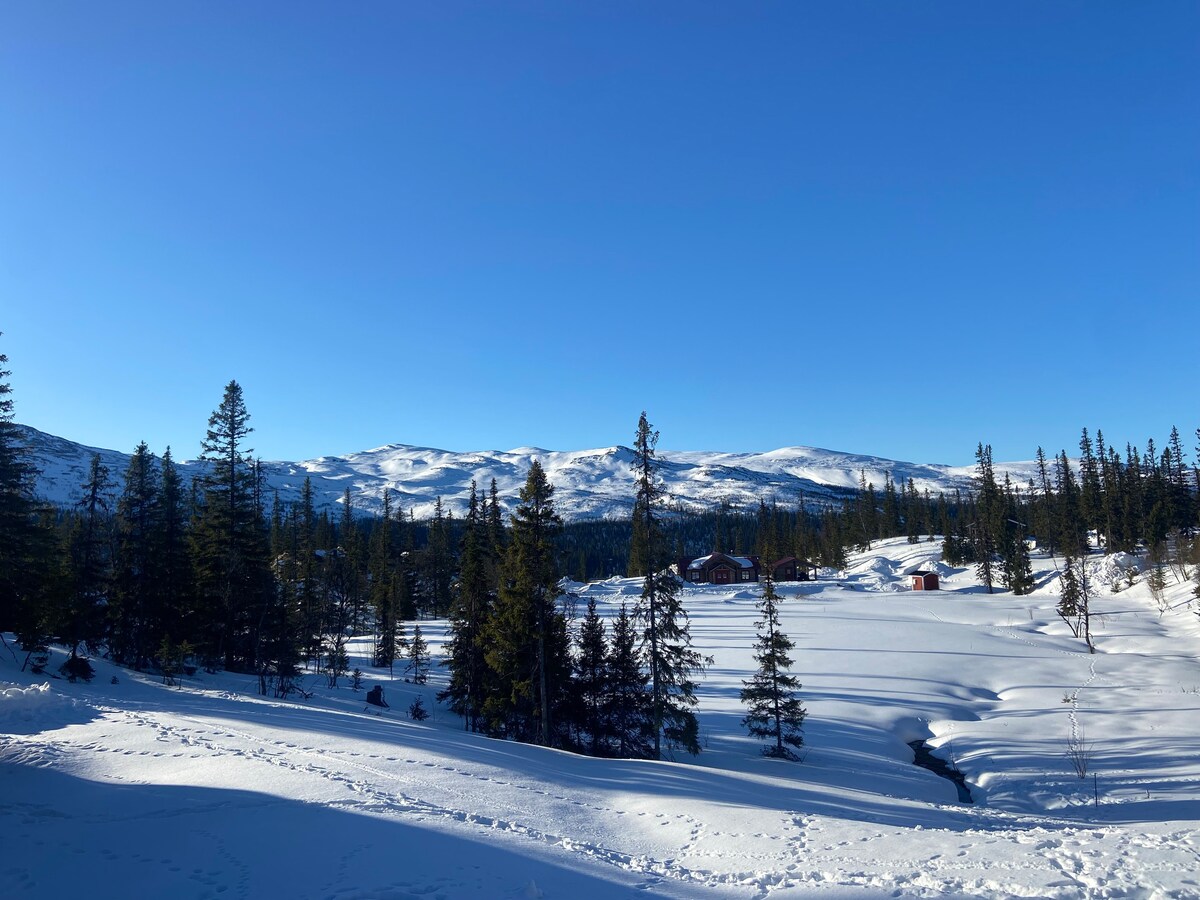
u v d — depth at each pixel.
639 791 19.70
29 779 16.19
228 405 46.84
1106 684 48.34
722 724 42.00
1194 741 34.91
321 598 61.22
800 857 13.94
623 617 38.16
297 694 38.72
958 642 65.50
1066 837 15.38
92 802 14.79
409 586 86.81
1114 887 11.62
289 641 44.88
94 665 37.44
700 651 64.56
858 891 11.98
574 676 39.38
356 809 14.66
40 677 31.45
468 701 39.12
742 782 23.30
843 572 134.75
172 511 44.44
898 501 181.75
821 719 42.53
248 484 46.84
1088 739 36.88
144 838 12.79
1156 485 104.56
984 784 32.44
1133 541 102.56
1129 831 16.20
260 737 21.73
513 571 35.41
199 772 17.31
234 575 44.12
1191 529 102.75
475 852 12.87
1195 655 55.12
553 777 20.42
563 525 36.03
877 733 40.12
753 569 135.12
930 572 120.44
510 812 15.92
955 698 47.31
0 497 34.03
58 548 42.88
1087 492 117.69
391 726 27.84
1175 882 11.80
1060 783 31.02
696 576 133.88
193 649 41.97
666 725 37.78
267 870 11.50
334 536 102.50
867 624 76.81
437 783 17.64
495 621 35.78
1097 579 94.62
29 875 11.00
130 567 42.88
